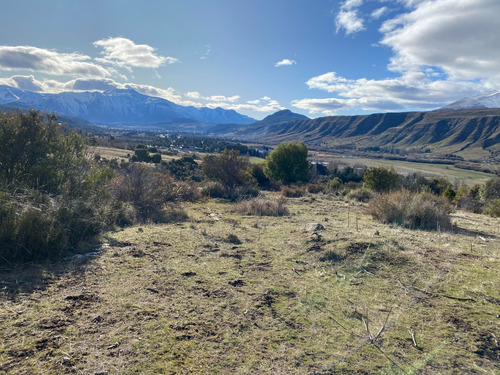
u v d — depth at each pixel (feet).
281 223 27.76
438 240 21.24
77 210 18.89
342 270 15.57
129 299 11.55
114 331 9.45
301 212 35.68
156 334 9.46
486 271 15.17
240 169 55.72
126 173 32.63
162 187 32.73
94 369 7.77
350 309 11.64
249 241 20.83
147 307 11.03
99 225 19.25
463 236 23.20
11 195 17.17
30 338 8.76
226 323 10.41
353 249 18.02
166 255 16.85
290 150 82.43
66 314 10.20
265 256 17.58
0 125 20.10
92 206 20.72
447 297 12.64
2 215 15.07
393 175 64.03
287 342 9.52
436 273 15.08
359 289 13.41
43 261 14.71
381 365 8.53
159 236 20.66
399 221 27.61
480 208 50.52
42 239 15.07
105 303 11.14
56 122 22.98
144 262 15.56
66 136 23.89
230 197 51.26
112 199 25.98
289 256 17.56
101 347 8.66
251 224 27.14
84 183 22.81
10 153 20.24
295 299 12.36
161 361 8.28
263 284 13.69
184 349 8.88
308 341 9.60
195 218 30.19
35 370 7.55
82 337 9.04
